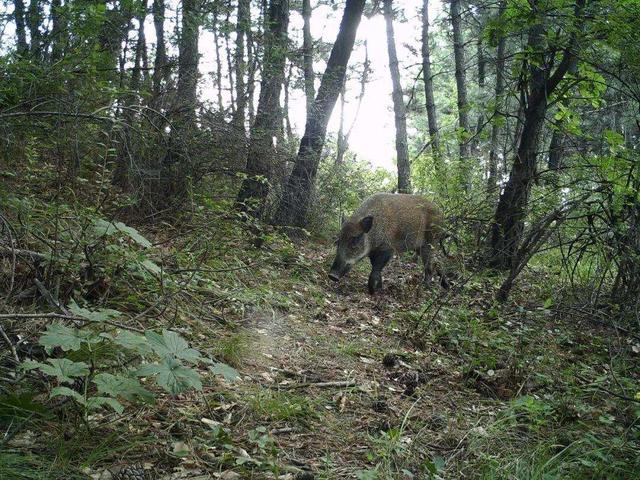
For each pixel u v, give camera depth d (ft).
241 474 5.66
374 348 10.57
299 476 5.84
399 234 15.75
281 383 8.20
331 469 6.24
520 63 16.20
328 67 19.26
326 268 16.22
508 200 16.40
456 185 20.81
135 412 6.28
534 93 16.20
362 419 7.68
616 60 13.16
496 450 7.14
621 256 12.27
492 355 10.48
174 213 13.06
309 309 12.20
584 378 9.99
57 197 10.25
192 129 14.23
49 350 6.11
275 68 16.89
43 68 10.77
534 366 9.93
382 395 8.57
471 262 16.63
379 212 15.42
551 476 6.41
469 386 9.52
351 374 9.16
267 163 15.94
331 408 7.84
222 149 14.65
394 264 19.43
